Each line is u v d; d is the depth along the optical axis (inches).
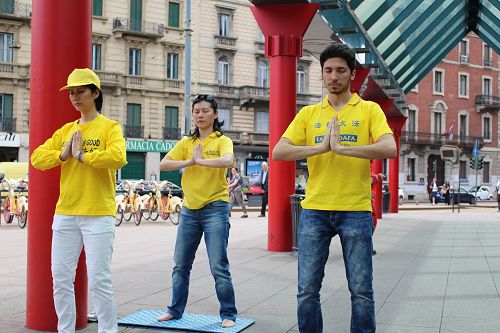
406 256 384.5
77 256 165.2
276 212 391.2
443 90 2054.6
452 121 2075.5
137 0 1418.6
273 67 384.8
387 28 505.7
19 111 1291.8
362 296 141.9
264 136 1585.9
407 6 481.7
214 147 196.9
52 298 186.5
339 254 383.6
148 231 571.2
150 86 1433.3
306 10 377.4
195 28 1485.0
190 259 199.9
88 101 164.9
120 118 1401.3
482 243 469.1
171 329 189.8
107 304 161.9
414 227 642.8
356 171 143.8
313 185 147.9
